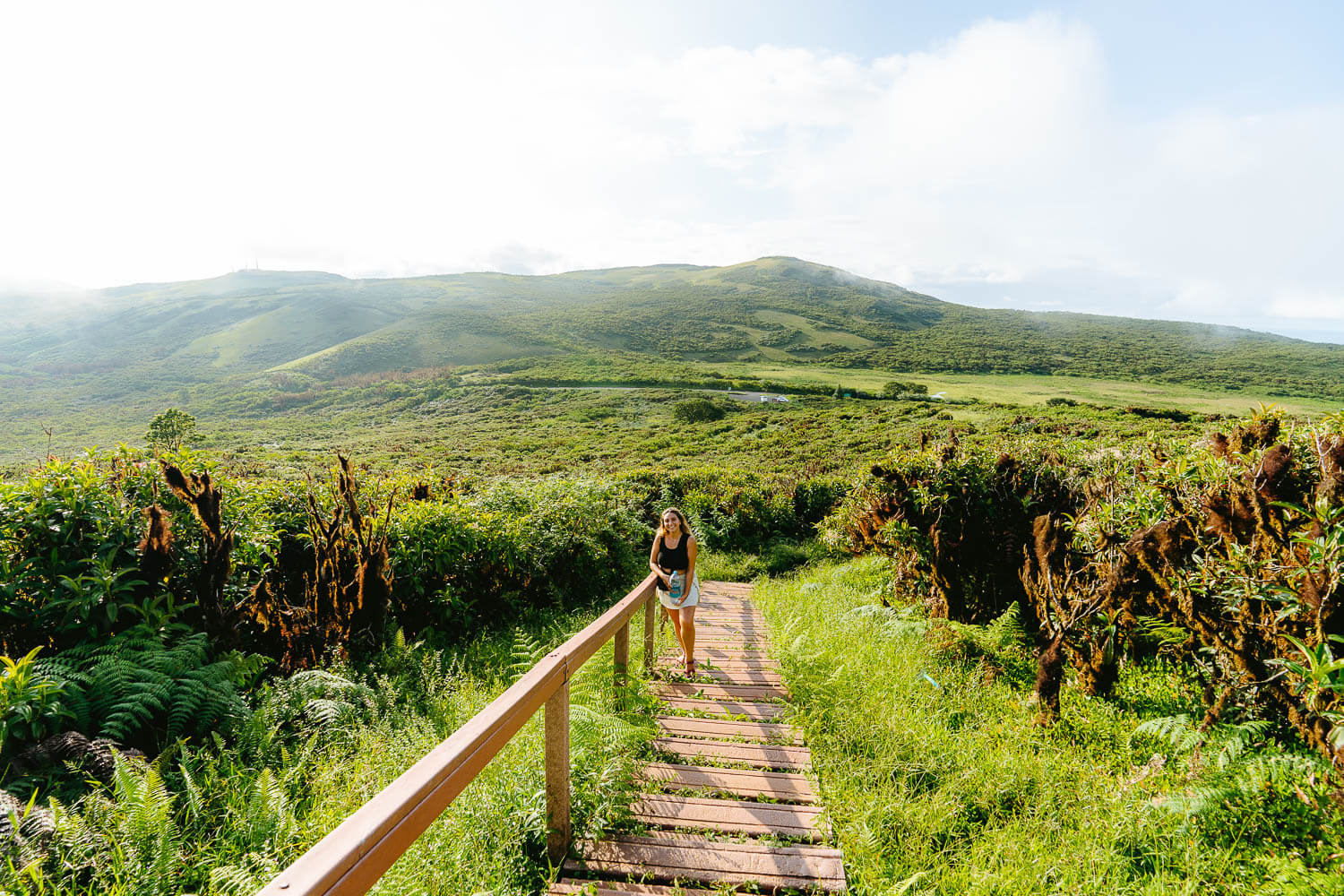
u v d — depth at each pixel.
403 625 5.73
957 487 5.96
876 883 2.65
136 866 2.30
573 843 2.84
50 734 2.99
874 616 6.07
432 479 7.76
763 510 12.66
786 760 3.64
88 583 3.73
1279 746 3.04
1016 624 5.05
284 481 6.03
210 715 3.46
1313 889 2.30
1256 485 3.53
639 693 4.39
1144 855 2.77
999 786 3.27
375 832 1.50
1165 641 3.99
